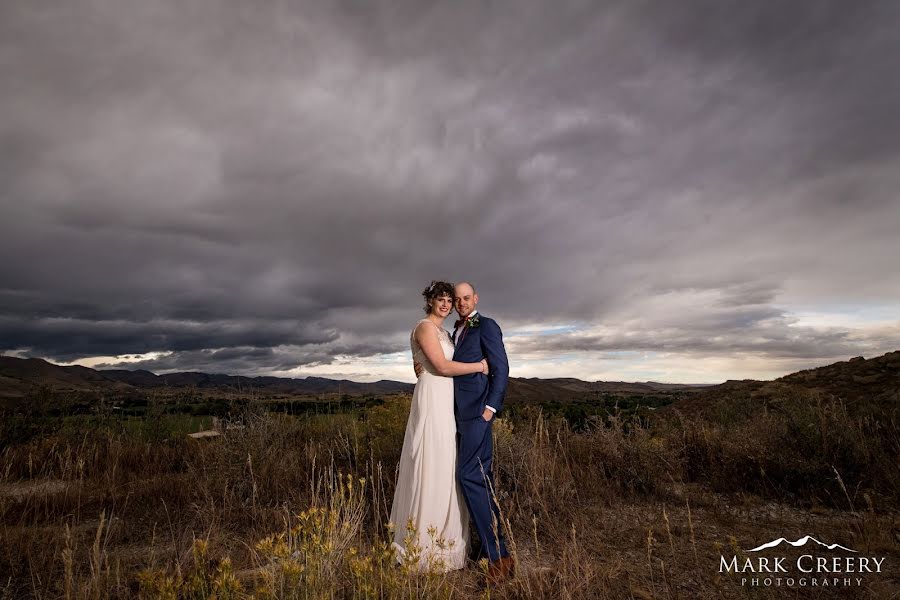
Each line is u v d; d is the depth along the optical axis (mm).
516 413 8039
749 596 3246
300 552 2867
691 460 6730
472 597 3289
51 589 3330
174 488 5934
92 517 5129
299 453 6910
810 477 5656
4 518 4695
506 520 3631
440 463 3861
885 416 7562
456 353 4121
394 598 2580
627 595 3350
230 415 7195
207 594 2592
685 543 4387
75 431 8227
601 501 5617
